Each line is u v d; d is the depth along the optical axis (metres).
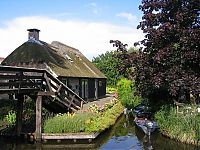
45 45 33.44
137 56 19.98
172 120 18.91
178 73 18.27
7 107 24.89
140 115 24.95
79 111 22.09
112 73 63.41
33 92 18.86
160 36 18.86
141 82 20.52
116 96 42.28
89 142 18.73
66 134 18.86
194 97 19.88
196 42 17.92
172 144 17.97
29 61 29.36
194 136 16.77
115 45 21.25
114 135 21.47
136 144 18.36
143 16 20.25
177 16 18.66
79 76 33.28
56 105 22.02
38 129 18.97
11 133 19.41
